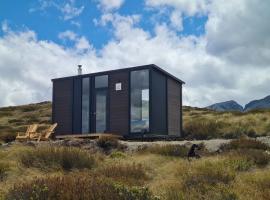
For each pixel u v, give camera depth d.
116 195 6.34
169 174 11.34
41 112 47.28
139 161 13.58
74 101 23.34
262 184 9.09
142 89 21.44
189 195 7.93
